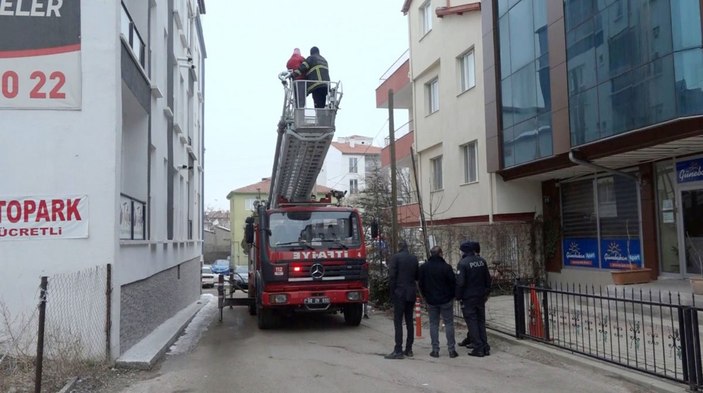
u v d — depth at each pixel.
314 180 15.00
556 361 9.11
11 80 9.41
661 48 11.02
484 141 19.59
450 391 7.59
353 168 75.88
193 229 24.25
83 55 9.59
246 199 68.94
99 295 9.27
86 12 9.63
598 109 13.05
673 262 13.76
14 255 9.20
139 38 12.16
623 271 13.52
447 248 18.89
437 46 23.08
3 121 9.36
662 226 14.08
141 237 11.98
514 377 8.27
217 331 14.05
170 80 16.62
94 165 9.48
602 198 16.25
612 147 13.11
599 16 12.98
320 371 8.97
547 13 15.27
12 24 9.45
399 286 9.97
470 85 21.02
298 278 12.86
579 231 17.30
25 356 8.53
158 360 10.08
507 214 18.69
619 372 7.99
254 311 17.88
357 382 8.19
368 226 18.27
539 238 18.47
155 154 13.94
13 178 9.32
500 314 13.47
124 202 10.31
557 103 14.81
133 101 11.50
